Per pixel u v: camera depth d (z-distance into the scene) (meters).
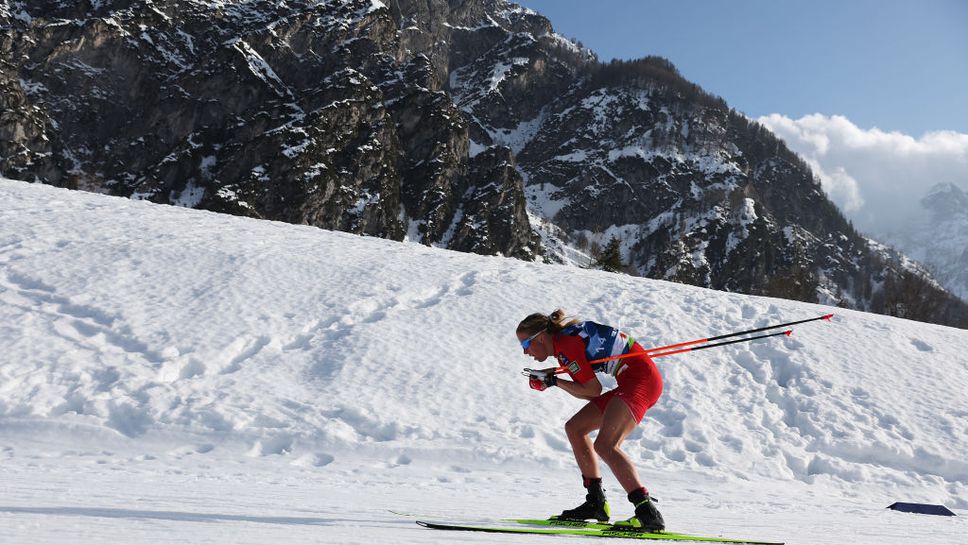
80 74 111.88
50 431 8.75
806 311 15.50
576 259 153.50
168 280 13.59
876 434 10.82
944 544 3.77
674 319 14.29
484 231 118.06
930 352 13.88
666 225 173.00
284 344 11.90
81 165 105.88
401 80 131.75
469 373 11.41
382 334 12.29
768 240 167.88
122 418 9.25
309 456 8.81
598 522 3.93
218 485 6.25
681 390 11.55
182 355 10.89
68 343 10.81
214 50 123.56
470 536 3.03
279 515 3.62
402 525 3.40
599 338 3.85
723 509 6.55
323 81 118.75
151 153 109.94
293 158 102.62
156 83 114.81
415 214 116.31
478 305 14.14
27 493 4.27
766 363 12.82
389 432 9.54
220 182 101.81
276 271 14.71
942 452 10.39
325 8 140.88
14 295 12.17
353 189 106.88
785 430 10.89
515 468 8.98
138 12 121.31
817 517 5.79
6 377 9.64
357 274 15.17
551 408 10.74
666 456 9.96
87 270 13.53
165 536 2.50
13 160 99.06
